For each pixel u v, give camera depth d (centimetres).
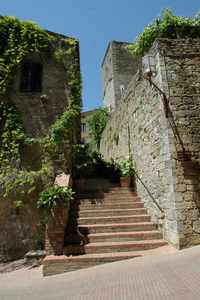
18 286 652
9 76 1147
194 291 433
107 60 2739
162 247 752
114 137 1630
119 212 953
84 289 535
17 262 928
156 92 861
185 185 745
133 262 662
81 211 944
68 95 1187
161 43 843
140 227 856
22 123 1121
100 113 2280
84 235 806
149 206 940
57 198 786
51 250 748
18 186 1044
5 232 992
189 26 1262
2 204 1018
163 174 811
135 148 1152
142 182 1038
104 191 1130
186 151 768
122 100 1425
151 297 442
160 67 823
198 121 791
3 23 1184
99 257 706
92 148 2353
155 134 880
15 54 1168
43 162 1095
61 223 769
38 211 1030
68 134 1139
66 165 1113
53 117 1152
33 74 1204
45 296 533
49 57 1214
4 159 1069
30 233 1004
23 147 1097
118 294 479
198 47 845
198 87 816
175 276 516
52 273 696
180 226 716
